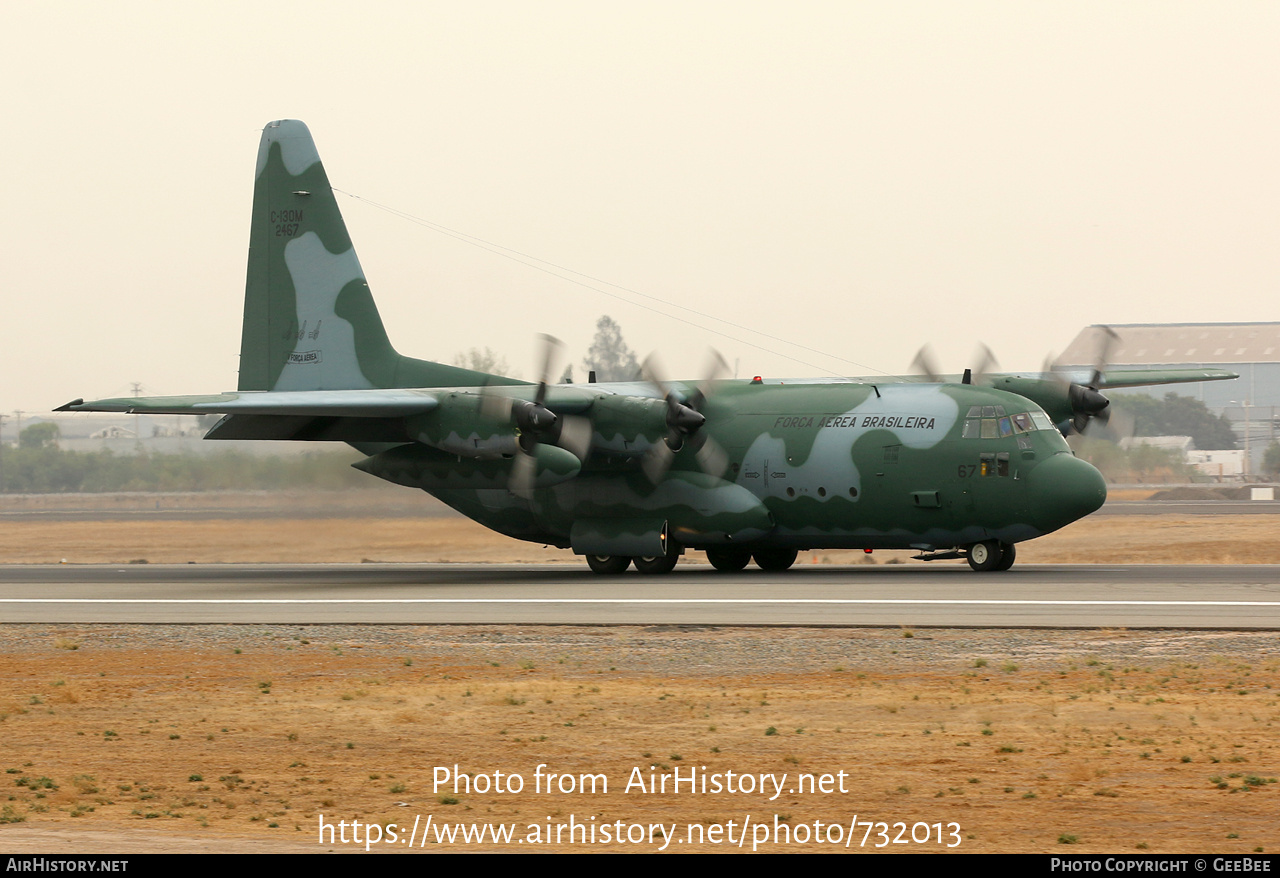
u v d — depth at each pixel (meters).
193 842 23.22
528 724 34.25
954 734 32.41
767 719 34.50
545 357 73.56
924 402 75.50
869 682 39.78
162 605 63.81
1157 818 24.77
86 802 26.92
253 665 45.03
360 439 81.31
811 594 63.16
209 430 82.62
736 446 78.50
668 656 45.44
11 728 34.78
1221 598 58.25
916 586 66.19
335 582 77.38
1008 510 71.88
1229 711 34.50
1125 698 36.53
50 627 56.22
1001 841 23.31
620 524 80.00
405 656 46.50
